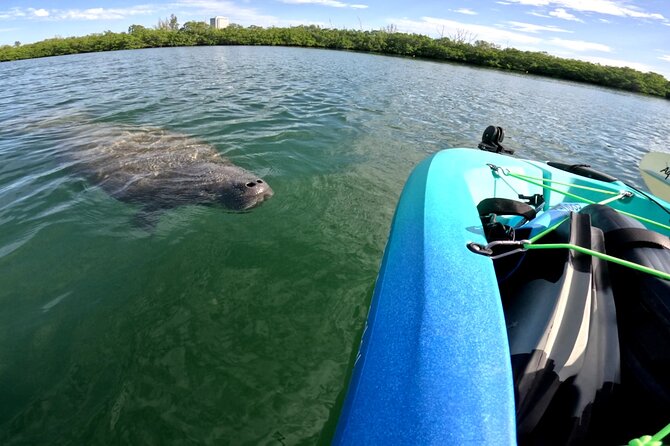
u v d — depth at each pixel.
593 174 4.19
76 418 2.27
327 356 2.73
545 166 4.26
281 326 2.97
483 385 1.44
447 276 1.94
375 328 1.84
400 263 2.21
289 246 3.97
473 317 1.70
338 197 5.14
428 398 1.42
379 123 9.52
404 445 1.31
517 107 14.80
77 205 4.67
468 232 2.33
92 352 2.71
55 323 2.94
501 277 2.41
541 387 1.54
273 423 2.28
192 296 3.24
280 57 26.34
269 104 10.68
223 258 3.74
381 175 6.04
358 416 1.47
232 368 2.62
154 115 9.16
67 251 3.79
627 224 2.13
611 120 15.03
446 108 12.64
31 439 2.16
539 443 1.50
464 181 3.21
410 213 2.72
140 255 3.75
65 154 6.38
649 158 5.18
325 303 3.22
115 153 6.30
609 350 1.67
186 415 2.31
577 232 2.01
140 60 23.64
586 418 1.52
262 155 6.46
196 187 4.93
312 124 8.74
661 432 1.24
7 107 10.66
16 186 5.20
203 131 7.79
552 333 1.63
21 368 2.58
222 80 14.83
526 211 2.79
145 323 2.96
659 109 22.08
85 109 9.91
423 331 1.67
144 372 2.57
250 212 4.57
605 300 1.83
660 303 1.70
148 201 4.74
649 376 1.60
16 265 3.58
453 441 1.29
